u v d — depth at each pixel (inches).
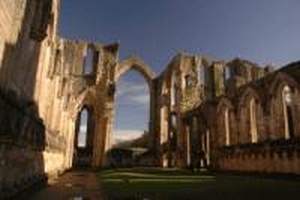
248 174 1110.4
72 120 1705.2
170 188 556.7
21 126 416.5
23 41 475.5
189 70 2006.6
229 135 1424.7
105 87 1894.7
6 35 373.1
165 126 2021.4
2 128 324.8
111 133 1800.0
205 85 2102.6
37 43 582.9
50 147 781.3
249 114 1267.2
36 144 552.1
